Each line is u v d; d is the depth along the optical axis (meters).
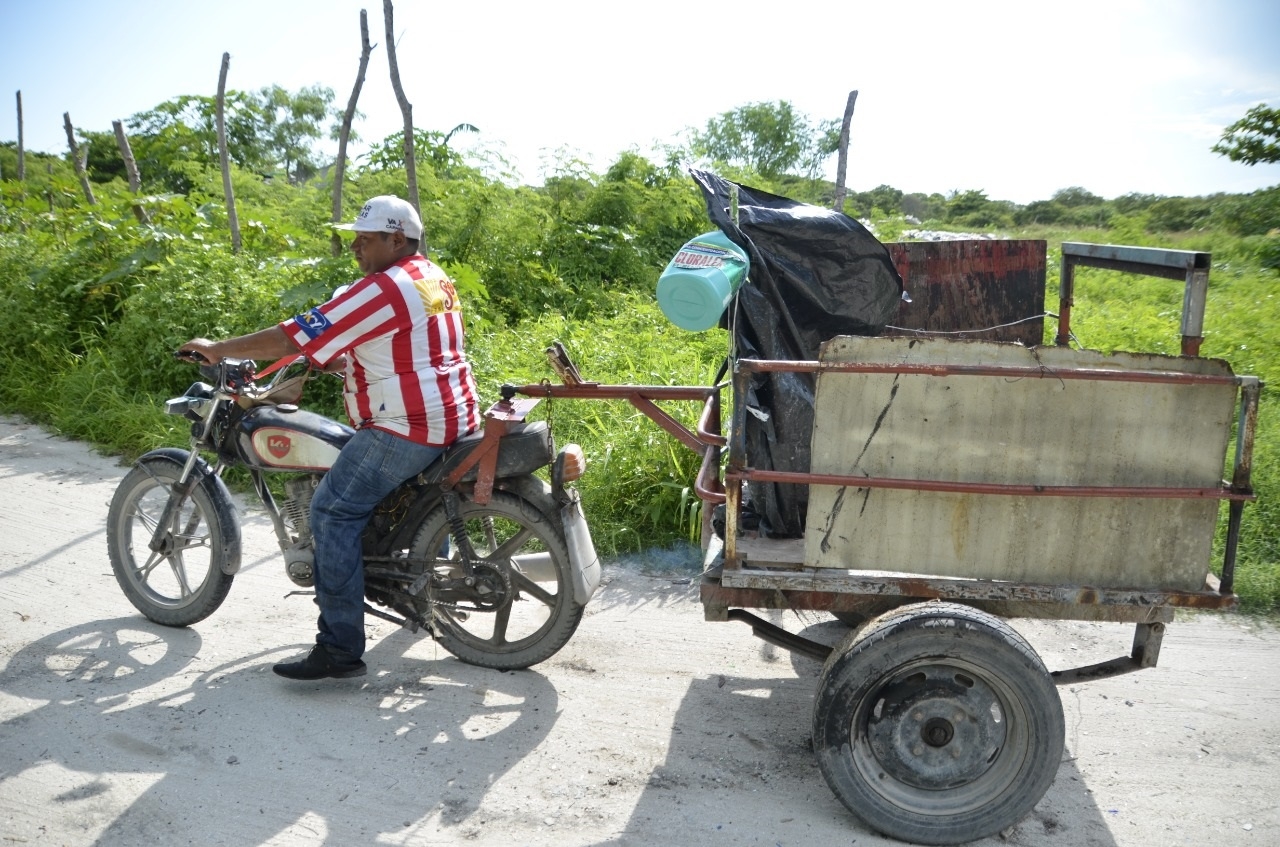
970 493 2.88
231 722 3.55
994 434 2.83
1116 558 2.89
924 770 2.99
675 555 5.29
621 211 12.30
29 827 2.95
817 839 3.00
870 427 2.87
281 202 15.70
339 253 9.05
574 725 3.61
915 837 2.96
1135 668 3.15
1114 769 3.37
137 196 9.78
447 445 3.72
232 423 4.02
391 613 4.47
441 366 3.65
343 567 3.65
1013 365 2.79
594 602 4.70
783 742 3.53
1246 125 18.62
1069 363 2.78
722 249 3.31
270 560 5.06
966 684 2.96
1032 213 26.77
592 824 3.04
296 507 3.94
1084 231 22.03
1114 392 2.76
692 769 3.35
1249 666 4.10
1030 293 4.80
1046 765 2.88
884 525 2.95
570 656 4.16
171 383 7.49
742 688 3.91
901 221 14.32
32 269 8.83
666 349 7.59
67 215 10.65
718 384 4.07
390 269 3.54
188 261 8.05
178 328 7.41
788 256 3.55
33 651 4.02
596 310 10.39
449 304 3.71
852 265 3.59
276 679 3.87
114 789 3.14
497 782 3.25
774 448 3.40
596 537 5.37
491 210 10.89
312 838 2.94
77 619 4.33
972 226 22.94
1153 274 3.54
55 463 6.56
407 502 3.89
